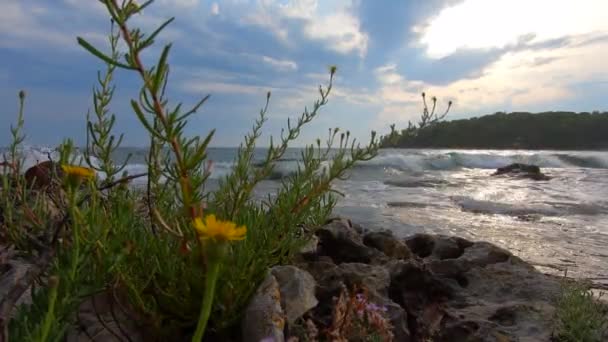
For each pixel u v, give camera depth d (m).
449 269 4.35
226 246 1.21
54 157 3.07
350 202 14.41
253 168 3.30
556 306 3.50
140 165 19.80
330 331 2.69
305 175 3.16
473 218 11.85
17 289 1.73
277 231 2.89
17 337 1.49
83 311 2.43
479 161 38.03
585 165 41.16
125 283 2.25
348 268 3.77
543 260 7.54
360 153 3.02
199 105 1.66
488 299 3.85
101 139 2.57
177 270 2.49
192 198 1.80
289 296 2.75
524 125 86.56
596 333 3.05
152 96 1.56
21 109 2.62
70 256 1.68
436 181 23.64
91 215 1.86
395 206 13.84
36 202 2.55
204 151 1.70
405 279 3.85
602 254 8.01
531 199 16.38
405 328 3.18
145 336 2.42
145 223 2.87
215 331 2.54
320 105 3.27
